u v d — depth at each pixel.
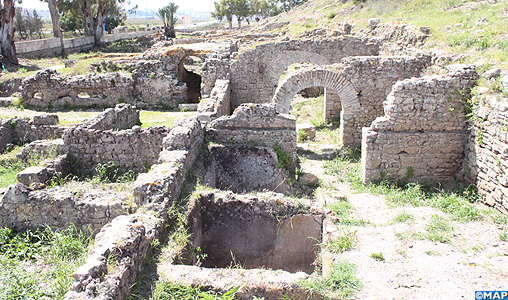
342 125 14.09
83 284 4.14
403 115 10.12
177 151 7.98
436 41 13.92
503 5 15.77
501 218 7.32
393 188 10.02
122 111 13.52
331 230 6.58
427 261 5.79
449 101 9.96
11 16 28.34
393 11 22.84
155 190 6.35
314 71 13.72
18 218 6.87
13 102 17.95
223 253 6.93
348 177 11.02
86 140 10.74
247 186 9.95
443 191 9.70
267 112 10.33
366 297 4.89
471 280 5.29
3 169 10.88
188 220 6.34
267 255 6.96
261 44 16.64
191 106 17.69
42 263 6.14
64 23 59.34
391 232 6.76
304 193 9.98
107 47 43.25
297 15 45.44
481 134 9.23
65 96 17.94
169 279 4.86
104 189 9.36
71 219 6.80
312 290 4.88
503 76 9.12
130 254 4.73
